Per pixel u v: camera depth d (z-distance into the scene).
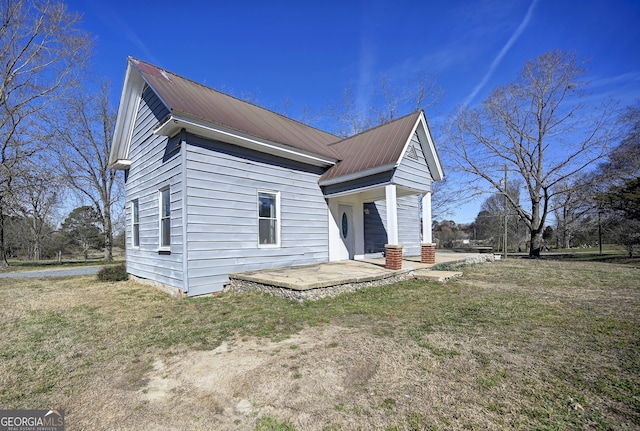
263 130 8.26
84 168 23.28
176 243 6.91
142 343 4.01
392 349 3.52
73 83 18.86
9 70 16.70
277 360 3.31
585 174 18.88
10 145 16.34
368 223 12.30
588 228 21.44
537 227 20.56
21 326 4.86
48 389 2.87
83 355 3.67
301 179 9.33
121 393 2.77
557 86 19.06
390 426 2.14
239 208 7.64
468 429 2.09
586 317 4.71
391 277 7.70
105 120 24.23
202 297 6.64
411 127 8.80
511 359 3.20
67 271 14.11
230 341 3.96
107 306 6.19
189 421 2.31
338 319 4.80
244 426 2.22
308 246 9.43
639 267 11.34
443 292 6.74
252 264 7.82
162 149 7.73
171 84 7.82
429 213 10.05
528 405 2.36
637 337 3.80
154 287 8.13
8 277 11.46
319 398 2.54
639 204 16.95
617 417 2.20
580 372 2.89
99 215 24.95
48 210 23.30
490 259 14.58
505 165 20.17
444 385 2.69
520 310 5.17
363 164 8.80
